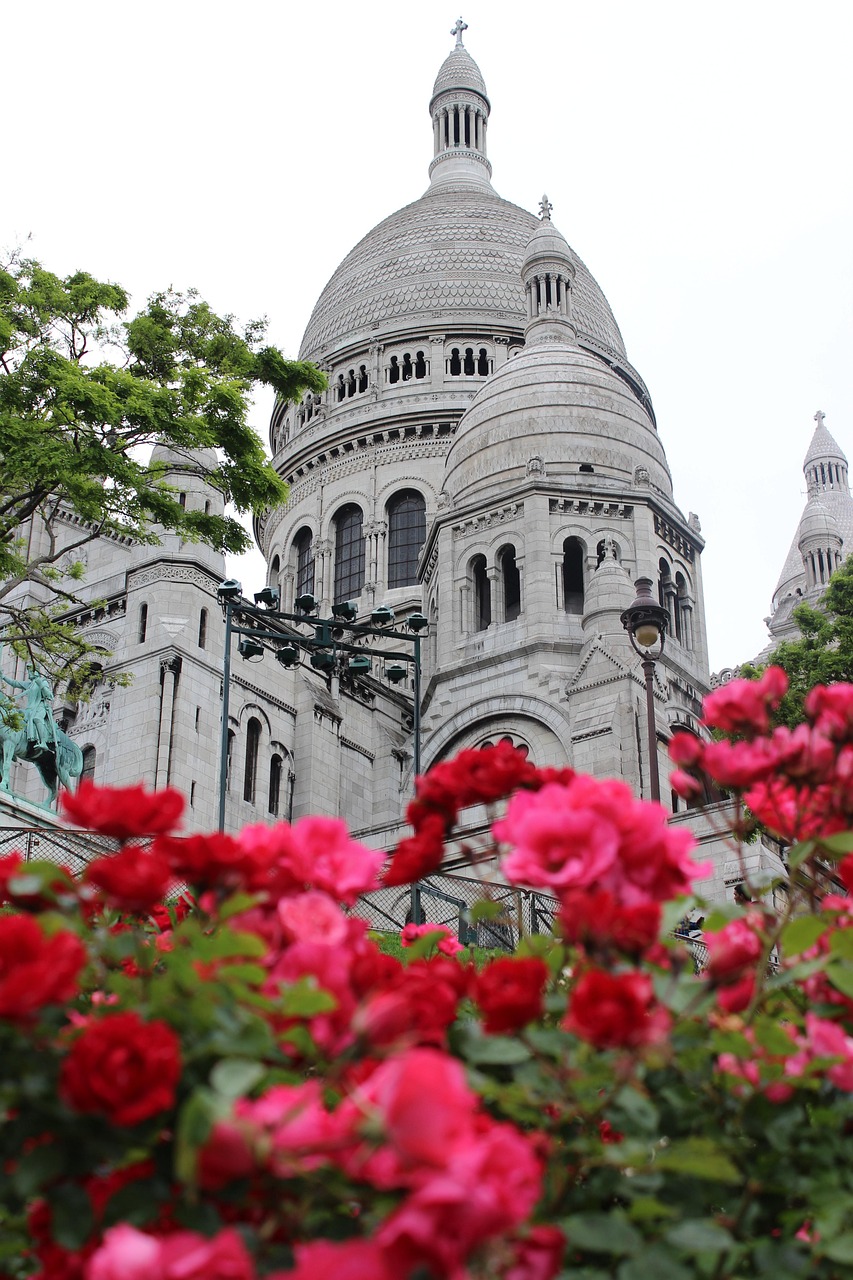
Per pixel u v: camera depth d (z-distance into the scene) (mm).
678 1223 5785
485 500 66188
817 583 116125
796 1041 6539
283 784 59781
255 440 36844
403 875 7328
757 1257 5617
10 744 40531
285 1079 5656
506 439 68312
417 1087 4227
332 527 87562
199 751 54781
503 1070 6598
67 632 41469
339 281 97125
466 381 88312
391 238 96875
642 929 5824
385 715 67625
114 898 6102
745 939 6609
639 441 69000
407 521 86000
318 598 85500
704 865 6688
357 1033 5168
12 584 36688
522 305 91750
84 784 6344
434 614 68000
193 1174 4652
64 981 5145
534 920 24312
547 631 61938
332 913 6199
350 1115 4633
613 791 6316
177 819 6402
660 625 34719
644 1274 5184
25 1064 5316
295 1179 5203
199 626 56500
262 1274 5121
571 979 7711
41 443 33406
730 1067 6527
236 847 6293
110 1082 4992
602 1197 6012
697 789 7914
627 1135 6004
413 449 86750
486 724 61719
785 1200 6305
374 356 90500
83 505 34719
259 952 5910
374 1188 5117
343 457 88500
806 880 7852
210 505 57906
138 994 6188
